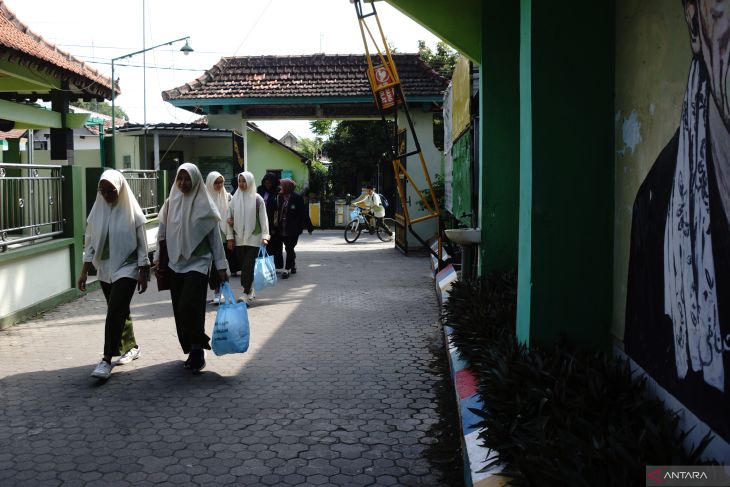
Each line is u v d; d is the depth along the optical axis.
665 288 2.85
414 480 3.80
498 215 6.80
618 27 3.63
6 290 7.86
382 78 9.19
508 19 6.59
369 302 9.60
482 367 4.11
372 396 5.30
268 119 17.61
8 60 10.36
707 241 2.40
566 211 3.78
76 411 4.91
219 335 5.82
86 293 10.04
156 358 6.44
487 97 6.68
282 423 4.69
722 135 2.26
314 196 29.89
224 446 4.28
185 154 21.02
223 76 17.92
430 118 16.83
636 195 3.29
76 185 9.66
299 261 14.77
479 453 3.37
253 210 9.37
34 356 6.48
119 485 3.72
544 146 3.77
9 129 13.24
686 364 2.61
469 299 5.84
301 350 6.79
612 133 3.74
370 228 20.61
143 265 5.85
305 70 18.03
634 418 2.84
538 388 3.24
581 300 3.81
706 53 2.40
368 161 30.45
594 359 3.49
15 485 3.71
